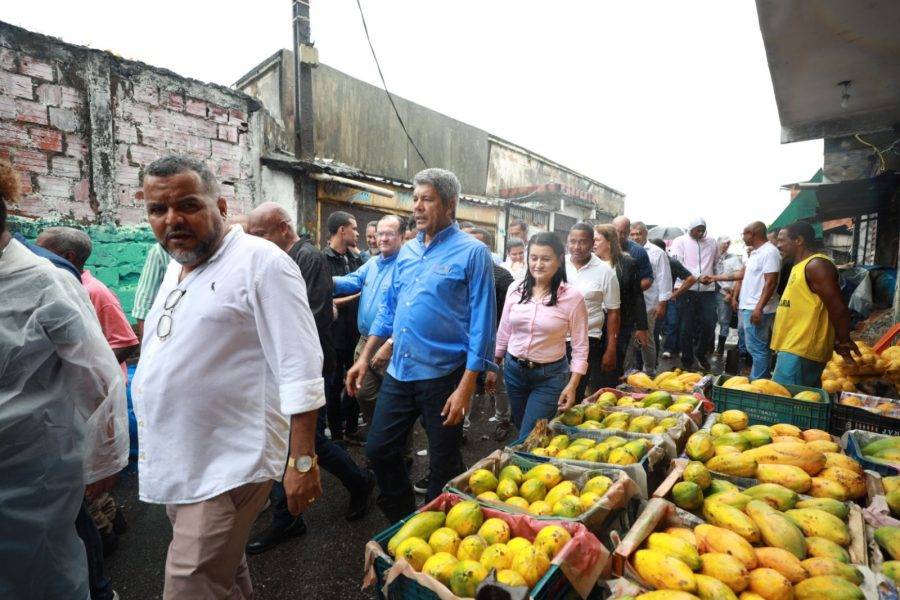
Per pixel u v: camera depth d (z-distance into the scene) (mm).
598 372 4055
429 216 2508
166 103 5855
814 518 1901
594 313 3895
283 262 1655
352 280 4168
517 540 1745
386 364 3621
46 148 4914
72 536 1606
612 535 1879
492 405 5609
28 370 1440
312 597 2490
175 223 1565
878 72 5688
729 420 2873
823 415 2934
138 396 1683
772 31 4664
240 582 1912
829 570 1637
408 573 1615
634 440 2568
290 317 1624
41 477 1471
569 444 2734
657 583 1642
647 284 5434
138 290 3383
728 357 5902
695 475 2182
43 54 4840
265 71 7965
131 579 2592
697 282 7246
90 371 1612
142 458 1687
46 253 1973
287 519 2906
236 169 6711
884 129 7336
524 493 2191
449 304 2479
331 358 3686
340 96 8859
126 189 5535
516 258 6152
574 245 3881
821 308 3549
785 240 3807
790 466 2238
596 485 2129
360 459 4070
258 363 1673
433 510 2004
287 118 7797
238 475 1618
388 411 2629
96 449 1724
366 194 9109
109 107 5332
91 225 5262
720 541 1772
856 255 11008
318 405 1641
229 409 1635
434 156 11133
